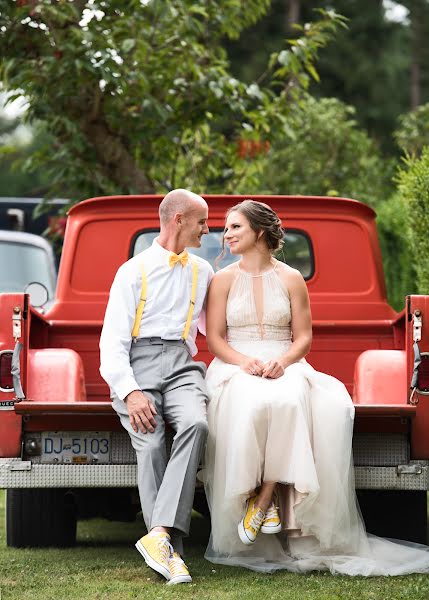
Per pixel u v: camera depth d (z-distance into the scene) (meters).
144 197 11.11
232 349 9.18
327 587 7.98
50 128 17.39
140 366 8.88
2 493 14.39
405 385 9.17
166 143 17.83
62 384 9.23
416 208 12.98
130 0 17.02
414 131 26.78
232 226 9.38
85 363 10.28
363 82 55.66
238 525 8.61
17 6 16.31
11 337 8.89
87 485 8.88
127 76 16.72
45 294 10.65
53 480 8.88
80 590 7.95
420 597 7.60
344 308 11.14
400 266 16.83
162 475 8.59
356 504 8.83
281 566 8.73
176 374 8.88
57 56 16.28
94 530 11.75
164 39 17.53
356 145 25.86
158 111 16.78
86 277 11.13
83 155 17.47
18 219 24.17
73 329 10.24
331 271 11.20
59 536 9.83
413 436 8.83
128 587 8.03
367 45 56.97
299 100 18.39
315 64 54.91
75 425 8.91
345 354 10.34
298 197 11.16
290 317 9.35
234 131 18.73
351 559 8.67
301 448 8.41
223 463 8.69
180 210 9.10
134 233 11.16
